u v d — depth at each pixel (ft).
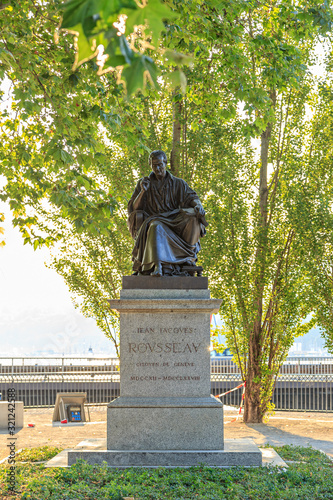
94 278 56.54
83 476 23.50
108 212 33.09
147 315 27.43
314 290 55.36
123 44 7.01
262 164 59.36
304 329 58.39
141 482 22.76
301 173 57.11
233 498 20.89
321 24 31.76
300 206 55.47
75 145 30.68
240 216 55.98
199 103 39.27
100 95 32.68
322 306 55.52
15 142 34.45
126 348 27.25
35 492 21.13
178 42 32.94
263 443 41.93
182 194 30.19
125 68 7.26
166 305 27.04
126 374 27.09
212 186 54.85
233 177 55.36
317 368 73.72
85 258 56.54
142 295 27.53
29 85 29.53
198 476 23.41
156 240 28.27
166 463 25.67
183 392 26.96
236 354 58.65
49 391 70.33
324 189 57.77
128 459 25.77
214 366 73.15
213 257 55.36
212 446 26.30
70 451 26.18
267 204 58.65
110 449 26.35
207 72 37.47
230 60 34.45
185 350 27.22
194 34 33.73
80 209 32.78
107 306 56.59
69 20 6.74
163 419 26.43
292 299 56.13
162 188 29.96
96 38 6.89
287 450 32.37
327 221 54.60
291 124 58.08
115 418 26.50
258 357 57.16
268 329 57.93
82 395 55.93
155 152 29.81
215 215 55.47
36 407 68.33
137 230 30.12
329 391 68.95
